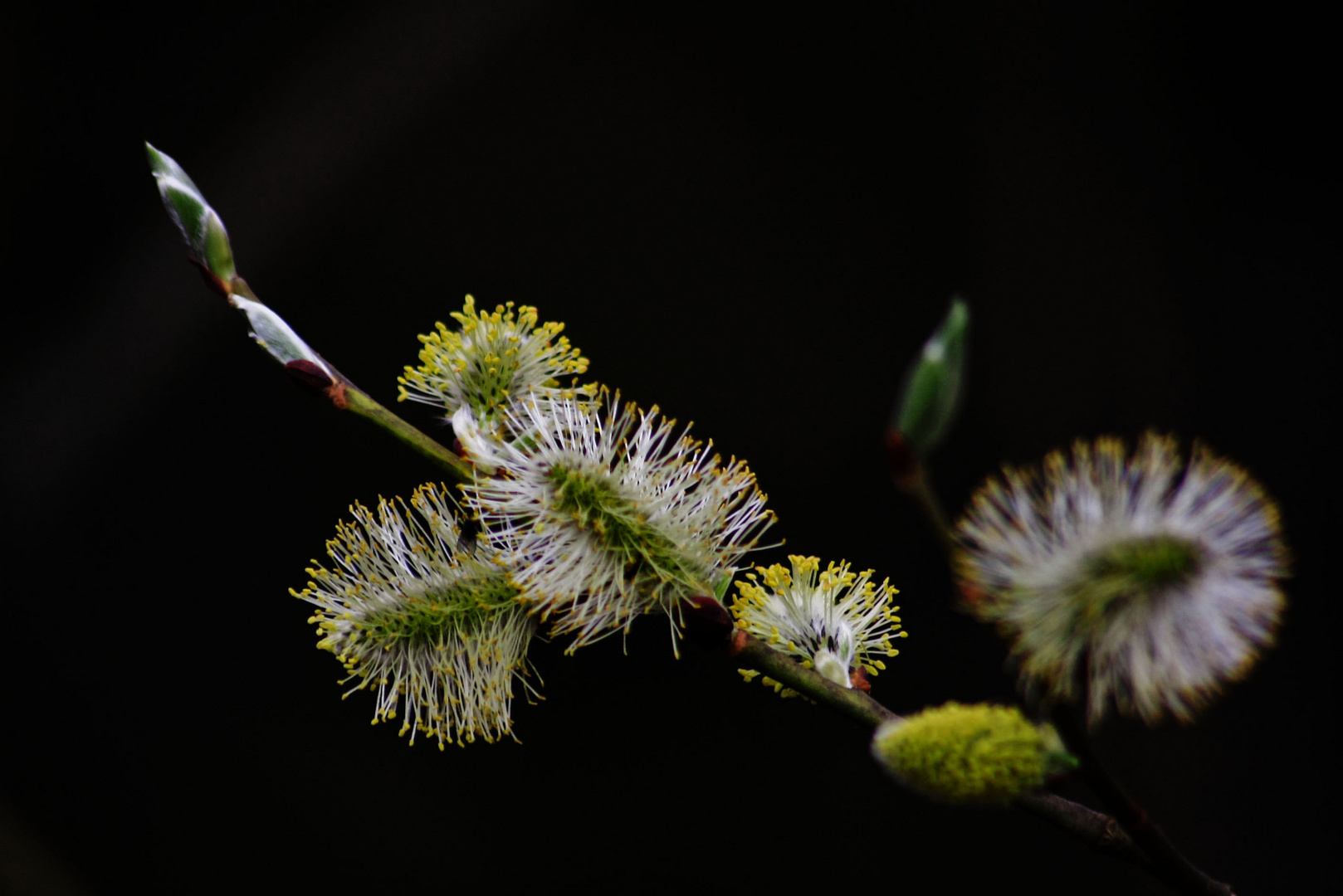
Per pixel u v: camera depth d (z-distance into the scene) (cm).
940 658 110
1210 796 104
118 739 110
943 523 46
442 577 51
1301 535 108
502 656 51
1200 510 46
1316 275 110
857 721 50
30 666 109
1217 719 104
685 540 50
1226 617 46
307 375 50
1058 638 46
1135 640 46
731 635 50
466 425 50
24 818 107
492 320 51
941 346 45
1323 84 110
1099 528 46
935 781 46
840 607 50
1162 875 47
